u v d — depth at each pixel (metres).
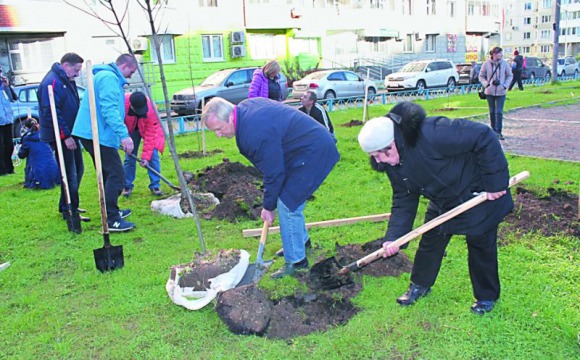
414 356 3.22
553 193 6.03
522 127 12.62
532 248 4.71
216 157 10.11
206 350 3.38
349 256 4.62
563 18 82.25
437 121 3.20
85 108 5.46
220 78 18.61
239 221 5.97
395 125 3.22
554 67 28.19
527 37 87.50
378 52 34.94
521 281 4.05
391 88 25.14
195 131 14.30
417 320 3.58
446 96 22.45
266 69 8.45
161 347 3.42
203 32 25.41
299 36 29.34
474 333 3.40
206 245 5.22
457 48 40.53
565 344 3.26
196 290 3.93
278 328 3.56
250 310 3.58
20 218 6.51
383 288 4.04
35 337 3.61
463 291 3.95
